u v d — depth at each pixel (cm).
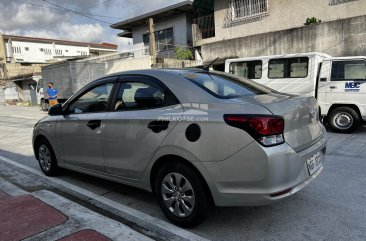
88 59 2388
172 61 1880
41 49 5544
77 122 443
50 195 443
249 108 294
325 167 530
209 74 393
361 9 1308
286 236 317
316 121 365
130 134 367
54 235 328
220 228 338
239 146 286
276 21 1564
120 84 404
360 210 368
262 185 282
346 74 795
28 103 2727
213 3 1872
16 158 688
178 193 335
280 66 891
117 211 393
